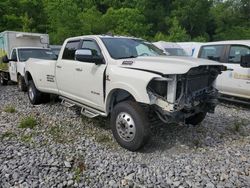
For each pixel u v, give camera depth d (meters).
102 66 5.71
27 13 40.84
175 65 4.86
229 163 4.76
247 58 8.34
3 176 4.29
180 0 63.78
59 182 4.15
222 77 9.09
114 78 5.36
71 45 6.86
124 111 5.16
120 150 5.26
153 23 60.62
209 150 5.31
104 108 5.79
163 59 5.31
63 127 6.52
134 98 5.14
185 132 6.20
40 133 6.15
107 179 4.24
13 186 4.04
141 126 4.96
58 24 43.72
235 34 61.22
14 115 7.55
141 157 4.97
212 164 4.72
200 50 10.08
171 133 6.12
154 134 6.04
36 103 8.73
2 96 10.38
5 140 5.74
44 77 7.89
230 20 66.62
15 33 15.16
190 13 61.59
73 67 6.55
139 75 4.93
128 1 63.25
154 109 5.12
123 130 5.23
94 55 5.94
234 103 9.54
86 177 4.30
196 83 5.27
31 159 4.84
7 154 5.03
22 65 10.91
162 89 4.90
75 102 6.87
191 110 5.30
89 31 47.56
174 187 4.05
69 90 6.87
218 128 6.58
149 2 62.25
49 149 5.29
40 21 43.62
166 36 51.16
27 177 4.26
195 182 4.16
